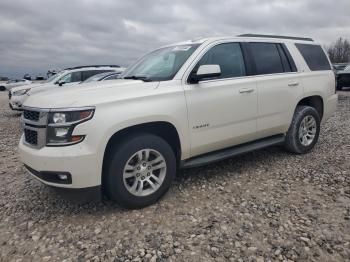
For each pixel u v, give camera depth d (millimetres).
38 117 3354
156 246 2947
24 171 5227
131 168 3514
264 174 4586
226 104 4176
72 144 3186
